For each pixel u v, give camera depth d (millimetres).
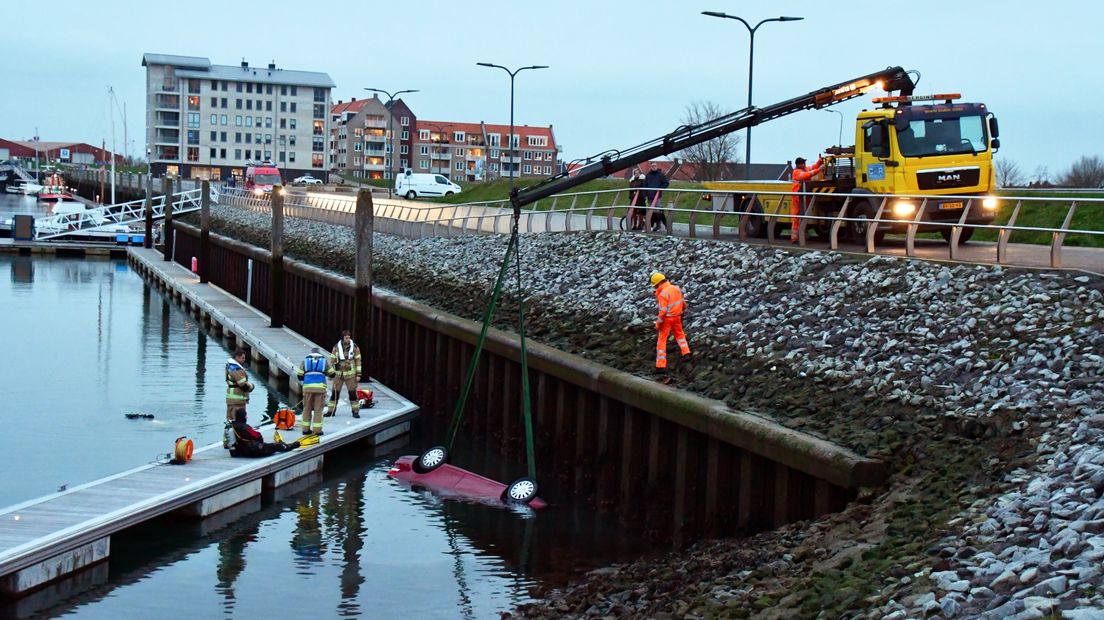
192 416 30688
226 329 44219
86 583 17172
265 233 63688
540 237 37156
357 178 164500
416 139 178375
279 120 170250
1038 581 10398
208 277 60375
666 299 21156
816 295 22172
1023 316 17734
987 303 18734
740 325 22141
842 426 16375
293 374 32875
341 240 52781
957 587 10711
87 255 83375
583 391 22016
